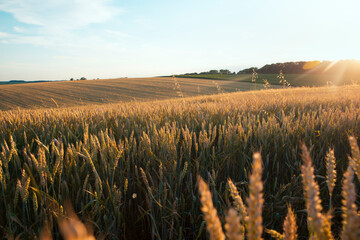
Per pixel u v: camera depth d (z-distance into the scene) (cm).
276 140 236
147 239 174
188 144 196
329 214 52
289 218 64
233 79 5847
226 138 225
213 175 167
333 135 256
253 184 35
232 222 30
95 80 6569
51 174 153
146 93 3984
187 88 4391
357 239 36
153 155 191
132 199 185
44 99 3594
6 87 5159
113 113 417
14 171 188
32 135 260
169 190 175
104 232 148
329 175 81
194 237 166
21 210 154
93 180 184
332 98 662
